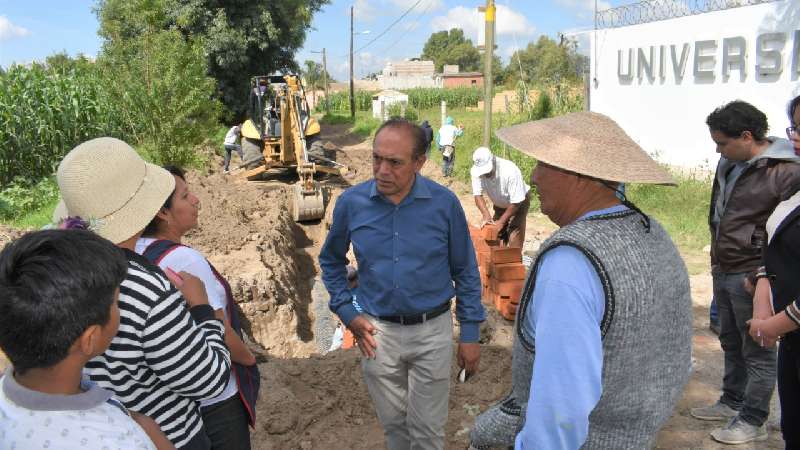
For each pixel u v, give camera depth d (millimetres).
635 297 1607
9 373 1420
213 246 8359
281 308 7105
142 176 2047
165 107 15289
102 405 1440
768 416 4016
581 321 1572
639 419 1704
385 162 2801
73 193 1936
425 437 3166
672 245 1821
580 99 17562
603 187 1797
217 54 26922
